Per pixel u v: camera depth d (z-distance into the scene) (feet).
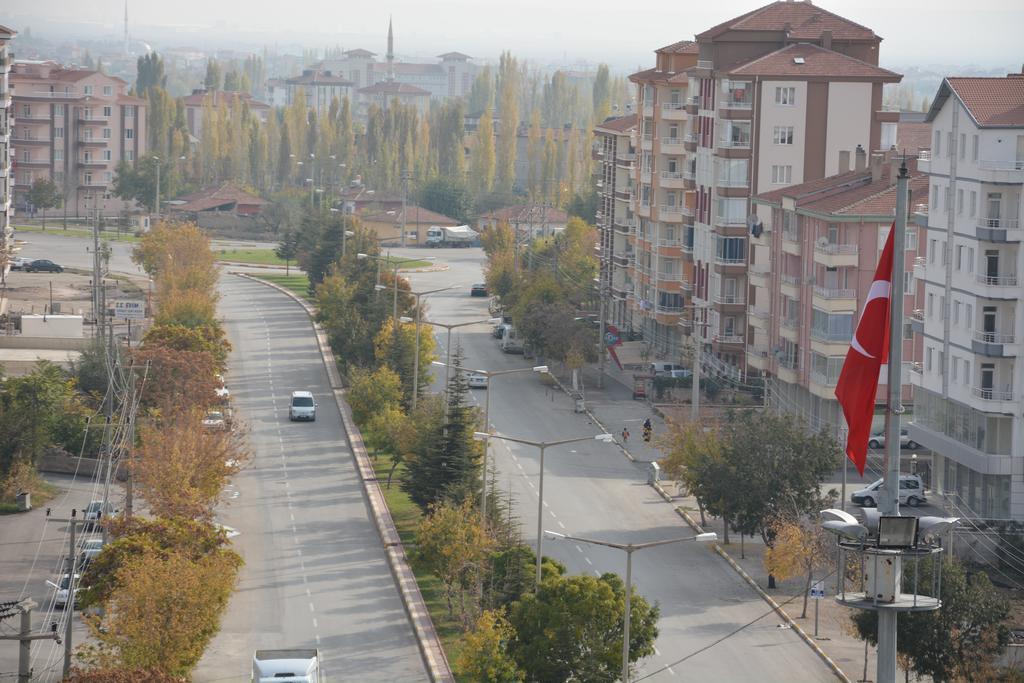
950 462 366.02
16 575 301.22
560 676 231.09
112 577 239.50
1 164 577.02
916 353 393.29
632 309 620.49
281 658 235.81
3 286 588.09
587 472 406.21
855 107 499.92
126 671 202.90
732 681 254.27
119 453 345.51
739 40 516.32
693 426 361.30
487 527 293.43
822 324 420.36
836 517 125.08
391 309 532.73
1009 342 344.69
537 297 570.87
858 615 253.65
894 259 123.03
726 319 497.46
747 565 324.60
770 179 497.05
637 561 326.44
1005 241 340.80
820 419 430.61
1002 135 342.85
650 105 586.45
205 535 259.39
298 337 604.49
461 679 247.50
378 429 404.77
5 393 400.06
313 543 335.88
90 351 449.06
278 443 435.12
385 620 283.59
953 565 247.91
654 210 577.84
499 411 481.46
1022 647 250.16
